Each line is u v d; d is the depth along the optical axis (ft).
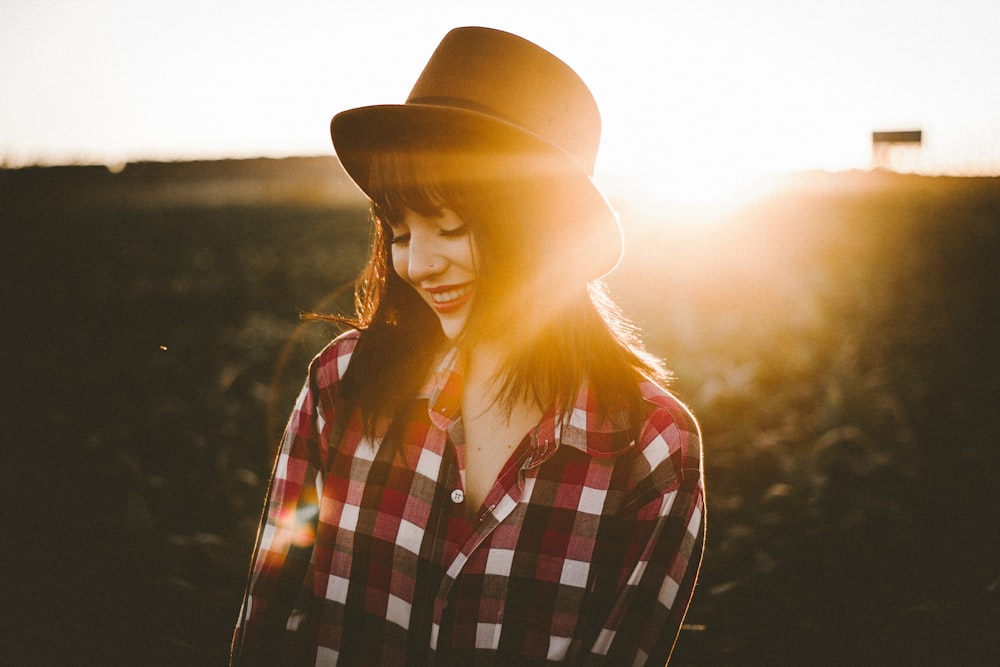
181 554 12.12
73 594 11.18
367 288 4.58
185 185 106.42
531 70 3.95
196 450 15.55
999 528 13.67
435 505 4.10
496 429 4.19
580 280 4.10
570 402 4.03
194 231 58.59
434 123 3.71
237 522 13.23
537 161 3.75
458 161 3.67
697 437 4.20
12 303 28.99
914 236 52.80
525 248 3.79
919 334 26.50
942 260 42.55
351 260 42.98
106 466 14.87
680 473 4.07
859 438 16.56
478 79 3.89
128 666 9.98
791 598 11.71
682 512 4.07
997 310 29.84
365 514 4.19
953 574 12.32
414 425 4.20
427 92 3.98
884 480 15.33
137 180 102.83
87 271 37.60
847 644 10.87
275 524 4.46
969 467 15.94
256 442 16.38
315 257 44.45
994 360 23.44
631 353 4.45
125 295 32.17
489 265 3.77
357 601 4.20
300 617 4.43
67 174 83.30
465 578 4.00
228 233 57.93
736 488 15.15
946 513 14.23
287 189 103.71
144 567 11.87
